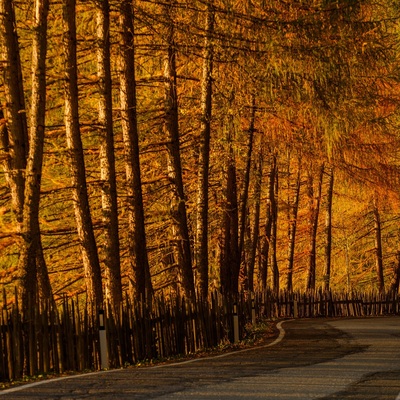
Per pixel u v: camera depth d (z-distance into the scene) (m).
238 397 23.81
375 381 27.75
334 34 48.31
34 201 40.12
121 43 53.62
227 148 70.44
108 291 51.28
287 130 67.75
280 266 181.25
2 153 46.31
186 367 34.09
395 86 65.19
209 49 48.78
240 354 42.47
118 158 68.25
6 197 55.66
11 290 62.25
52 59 60.66
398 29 64.81
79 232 48.56
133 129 54.28
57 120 64.81
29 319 34.75
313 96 48.56
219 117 62.88
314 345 47.41
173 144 59.59
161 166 68.25
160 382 27.94
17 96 44.94
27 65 63.94
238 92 54.78
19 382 31.56
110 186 51.22
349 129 54.06
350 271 187.12
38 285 47.50
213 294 54.81
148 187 69.31
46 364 35.50
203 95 64.00
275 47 46.06
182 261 60.56
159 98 65.38
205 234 67.19
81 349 37.47
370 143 71.94
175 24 48.47
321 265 199.62
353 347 44.56
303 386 26.41
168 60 56.97
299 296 106.44
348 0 46.72
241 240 85.44
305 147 70.75
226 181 79.44
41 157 40.38
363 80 59.44
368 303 108.31
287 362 35.25
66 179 63.78
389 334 56.66
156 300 45.25
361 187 78.62
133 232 54.28
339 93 48.66
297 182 131.50
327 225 133.12
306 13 48.12
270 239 125.25
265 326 73.75
